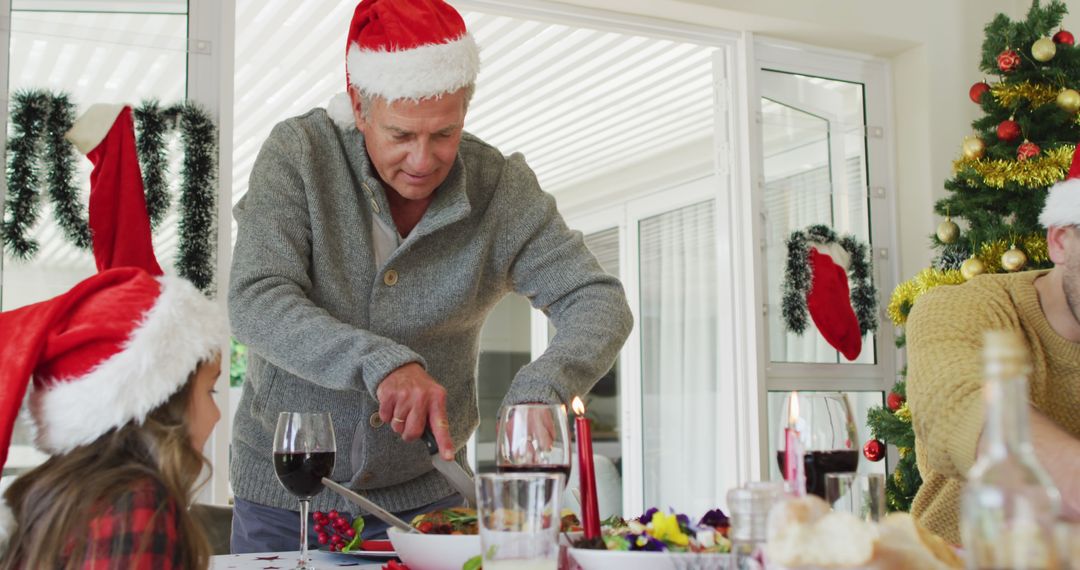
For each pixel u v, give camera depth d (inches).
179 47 103.9
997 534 20.1
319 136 64.8
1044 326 58.1
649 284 229.1
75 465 36.1
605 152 222.5
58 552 33.9
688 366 215.3
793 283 138.5
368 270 63.6
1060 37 121.5
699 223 214.1
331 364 53.8
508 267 68.1
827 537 25.3
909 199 146.3
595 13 131.3
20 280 93.7
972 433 43.7
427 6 60.5
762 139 139.3
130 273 39.4
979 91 126.3
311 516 60.9
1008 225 119.1
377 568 46.6
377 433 60.5
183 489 38.4
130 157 93.7
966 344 51.9
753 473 134.6
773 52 141.7
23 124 95.4
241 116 196.4
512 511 30.5
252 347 57.6
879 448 131.6
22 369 35.6
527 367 58.2
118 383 36.3
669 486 219.9
